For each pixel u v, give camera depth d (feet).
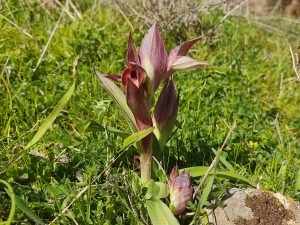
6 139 0.93
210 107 1.19
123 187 0.76
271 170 0.90
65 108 1.08
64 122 1.04
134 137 0.72
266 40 1.96
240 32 1.94
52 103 1.08
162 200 0.77
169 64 0.73
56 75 1.22
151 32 0.71
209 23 1.80
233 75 1.44
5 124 0.97
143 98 0.71
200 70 1.41
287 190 0.86
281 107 1.36
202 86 1.29
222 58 1.61
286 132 1.20
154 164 0.80
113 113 1.07
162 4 1.66
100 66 1.29
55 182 0.77
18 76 1.18
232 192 0.74
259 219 0.71
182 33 1.70
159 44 0.71
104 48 1.41
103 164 0.84
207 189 0.69
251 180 0.85
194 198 0.76
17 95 1.08
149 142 0.75
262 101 1.36
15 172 0.78
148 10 1.68
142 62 0.72
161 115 0.76
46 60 1.29
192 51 1.63
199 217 0.71
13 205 0.58
